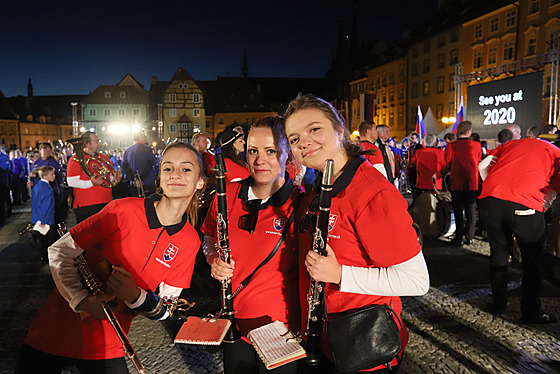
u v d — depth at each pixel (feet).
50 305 5.64
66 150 49.39
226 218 5.62
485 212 12.26
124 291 5.20
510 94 51.65
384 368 4.80
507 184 11.67
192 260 6.00
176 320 12.62
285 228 5.79
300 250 5.47
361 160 4.86
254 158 5.82
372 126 15.06
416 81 137.69
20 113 237.45
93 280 5.49
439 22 127.24
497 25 100.73
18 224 29.58
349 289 4.48
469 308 13.16
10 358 10.28
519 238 11.77
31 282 16.31
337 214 4.71
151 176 20.33
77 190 16.52
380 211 4.40
